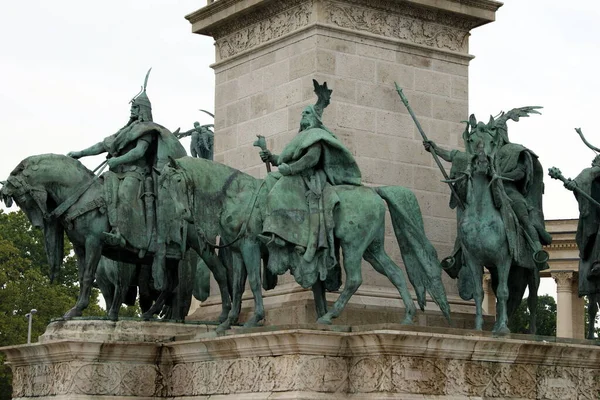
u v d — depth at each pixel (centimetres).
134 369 3009
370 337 2633
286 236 2816
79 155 3309
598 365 2953
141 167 3284
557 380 2878
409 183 3397
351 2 3381
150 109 3369
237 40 3609
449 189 3453
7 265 7519
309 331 2642
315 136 2877
